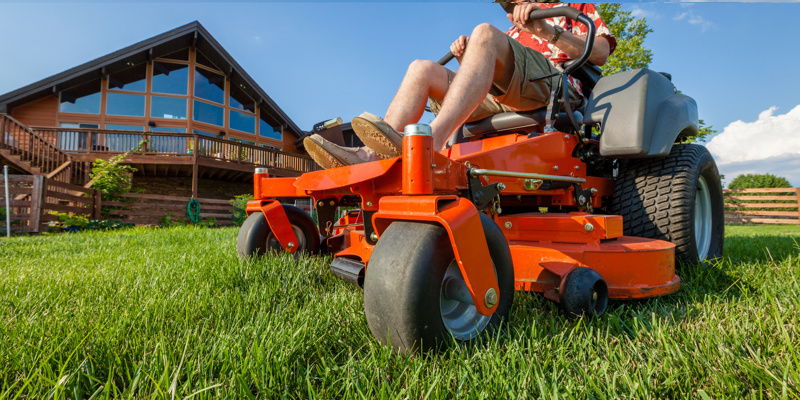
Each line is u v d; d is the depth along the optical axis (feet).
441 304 3.71
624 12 45.96
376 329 3.42
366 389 2.77
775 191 45.01
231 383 2.72
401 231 3.50
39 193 24.72
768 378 2.77
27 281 6.32
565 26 7.97
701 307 4.60
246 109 59.47
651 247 5.10
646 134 6.47
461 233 3.32
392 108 5.77
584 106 8.05
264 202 7.61
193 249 10.57
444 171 3.81
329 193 6.47
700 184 8.06
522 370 3.00
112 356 3.26
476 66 5.21
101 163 34.01
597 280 4.21
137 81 51.29
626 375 2.86
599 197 7.54
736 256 8.64
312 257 7.64
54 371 3.08
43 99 47.85
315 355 3.50
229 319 4.23
